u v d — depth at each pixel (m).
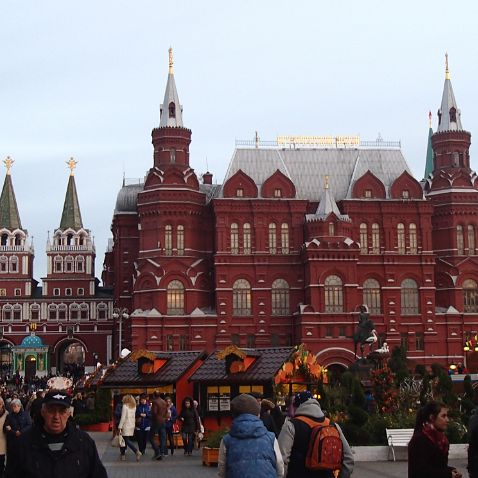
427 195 126.56
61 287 154.50
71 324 150.88
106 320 151.38
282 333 118.25
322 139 129.25
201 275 119.06
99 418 63.44
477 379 64.06
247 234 119.69
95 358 149.50
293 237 120.25
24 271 154.62
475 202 124.75
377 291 120.06
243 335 117.12
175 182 120.06
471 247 124.19
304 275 119.06
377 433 38.62
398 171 127.00
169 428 42.78
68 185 160.62
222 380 50.12
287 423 15.98
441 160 127.62
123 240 129.00
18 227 156.62
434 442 15.59
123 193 132.12
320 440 15.56
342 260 116.81
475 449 17.11
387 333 118.50
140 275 118.31
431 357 118.94
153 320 115.94
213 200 119.19
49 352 149.25
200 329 116.44
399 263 120.69
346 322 115.56
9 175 159.75
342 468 15.93
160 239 118.75
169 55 125.00
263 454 14.80
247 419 15.15
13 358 145.88
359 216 121.75
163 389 54.97
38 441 12.41
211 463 37.56
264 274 118.88
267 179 121.69
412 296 120.69
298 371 49.38
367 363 62.97
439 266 123.75
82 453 12.48
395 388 44.47
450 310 121.00
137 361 56.47
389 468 34.75
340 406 41.38
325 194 119.38
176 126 122.31
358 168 126.62
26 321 150.50
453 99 128.88
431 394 43.44
